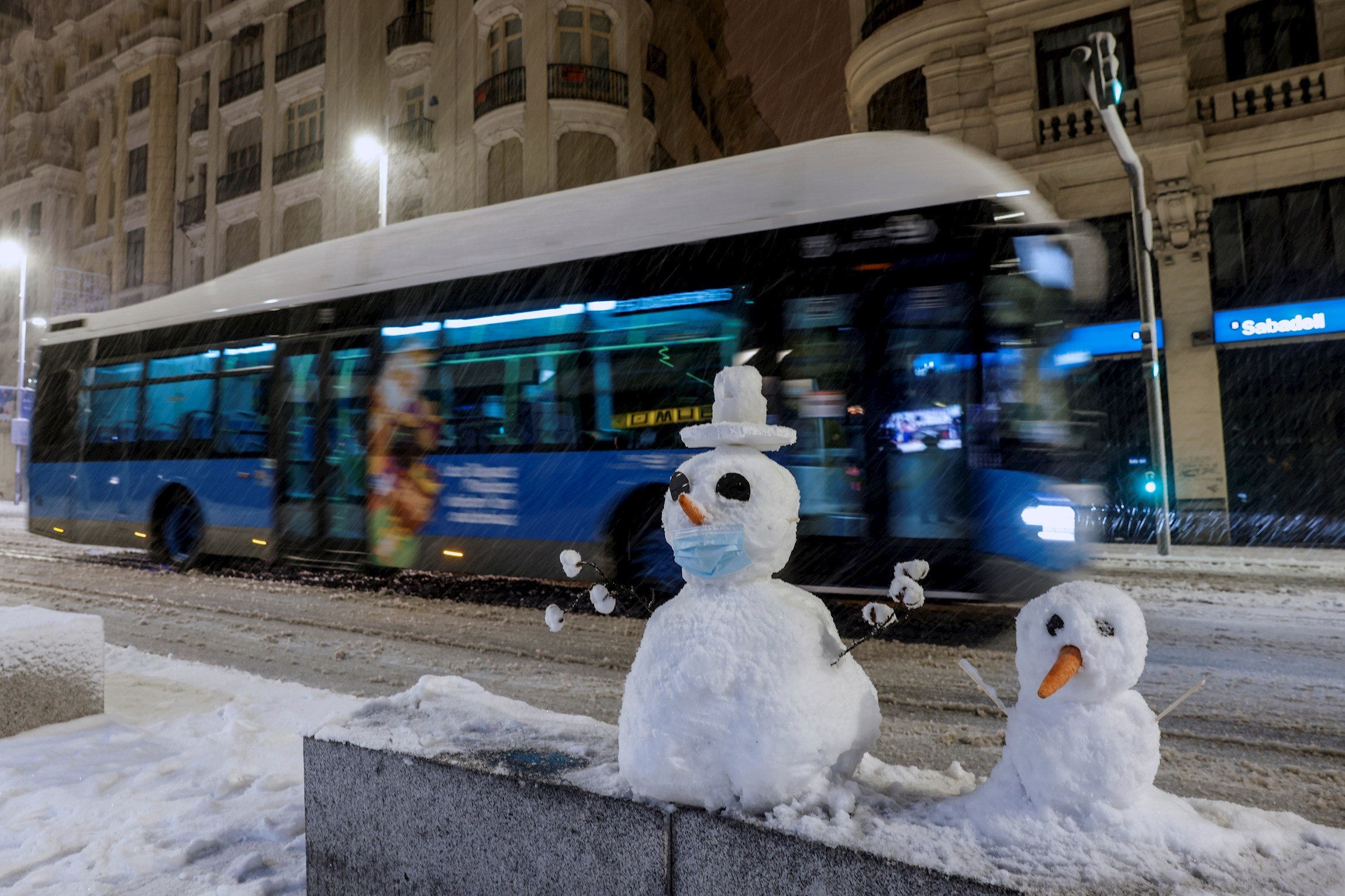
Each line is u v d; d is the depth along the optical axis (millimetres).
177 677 5719
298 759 3877
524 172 24422
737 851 1751
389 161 26922
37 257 40656
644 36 26094
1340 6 15125
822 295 6879
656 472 7414
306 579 10594
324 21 29766
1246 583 10359
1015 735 1745
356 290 9352
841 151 7223
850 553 6645
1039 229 6555
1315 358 15328
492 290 8445
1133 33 16125
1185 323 16172
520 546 8070
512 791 2057
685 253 7457
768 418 6941
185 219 33781
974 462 6336
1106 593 1714
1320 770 3963
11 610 4852
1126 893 1450
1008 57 17188
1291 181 15469
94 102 39938
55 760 3893
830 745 1872
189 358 10758
